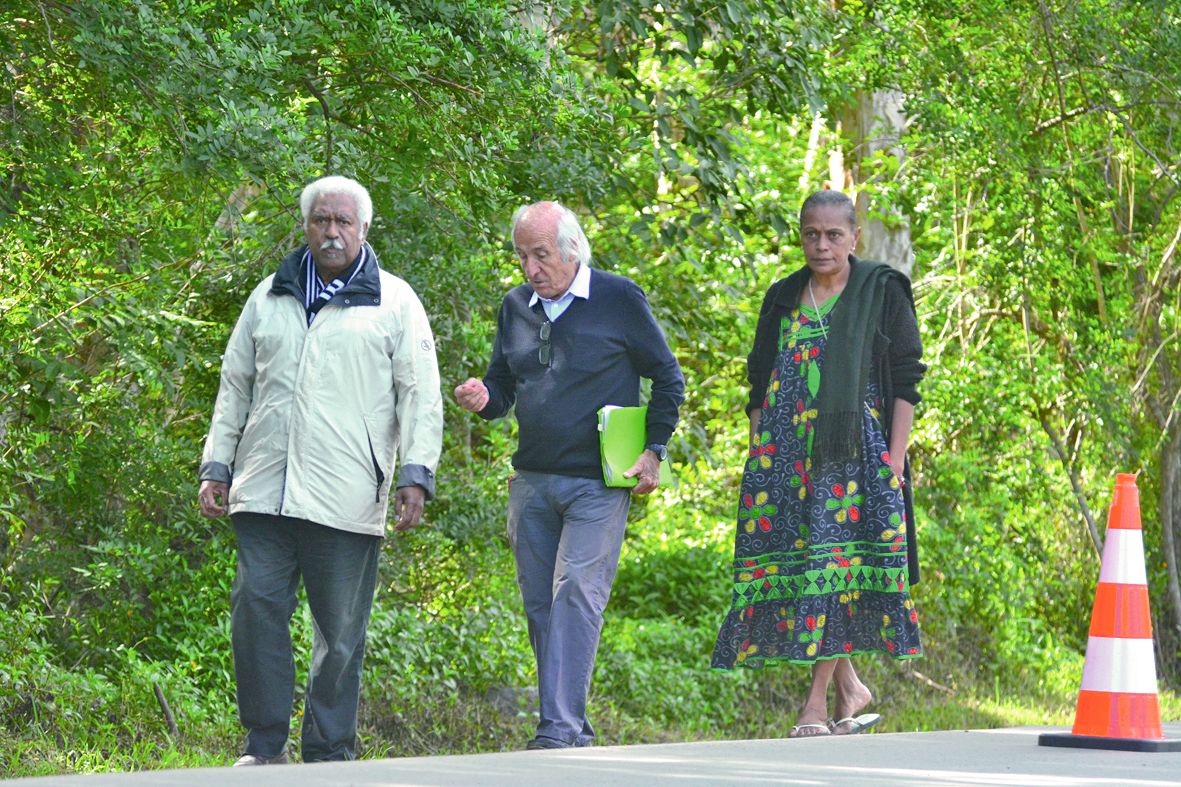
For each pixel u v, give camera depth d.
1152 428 29.62
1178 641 29.22
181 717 15.76
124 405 17.23
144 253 16.64
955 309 29.16
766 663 11.23
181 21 12.66
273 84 13.33
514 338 11.33
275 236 17.77
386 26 13.54
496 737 18.19
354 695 10.62
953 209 28.16
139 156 15.94
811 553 10.96
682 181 24.42
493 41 14.49
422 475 10.27
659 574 26.11
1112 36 26.14
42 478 15.86
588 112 15.65
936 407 27.27
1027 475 27.88
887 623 10.88
